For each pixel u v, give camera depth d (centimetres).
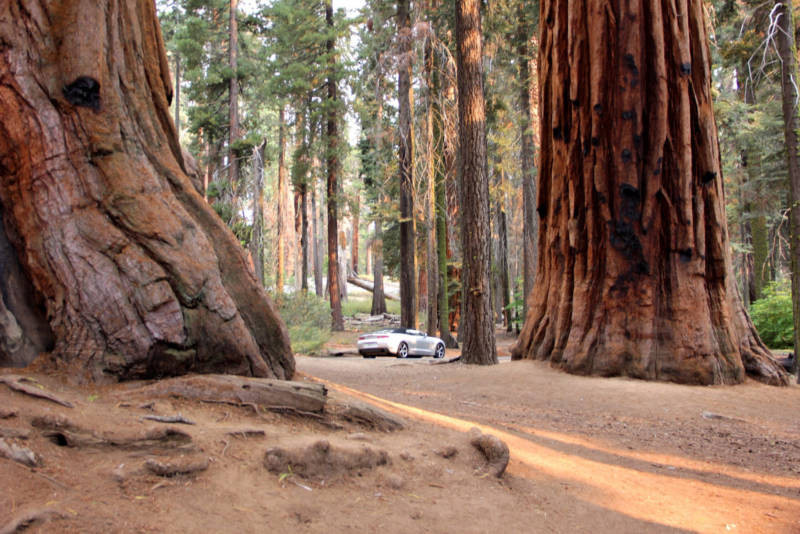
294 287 5175
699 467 644
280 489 354
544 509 440
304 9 3544
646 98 1277
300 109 3862
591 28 1317
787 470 639
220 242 574
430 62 2450
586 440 759
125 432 347
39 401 353
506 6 2650
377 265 5134
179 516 291
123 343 442
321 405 502
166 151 573
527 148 3069
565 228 1435
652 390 1127
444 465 477
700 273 1252
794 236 1337
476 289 1655
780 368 1259
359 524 343
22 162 453
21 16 464
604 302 1302
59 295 440
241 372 523
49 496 271
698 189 1283
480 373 1404
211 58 3634
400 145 2764
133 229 477
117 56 522
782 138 2527
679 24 1284
